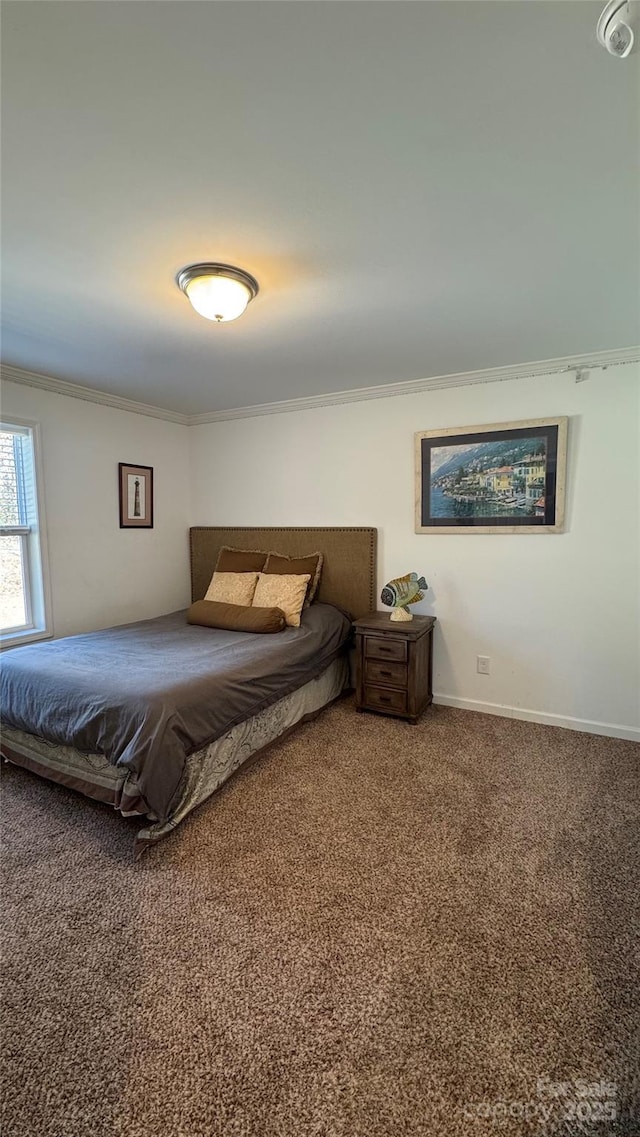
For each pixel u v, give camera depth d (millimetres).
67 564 3371
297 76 991
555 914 1603
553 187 1330
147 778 1866
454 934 1527
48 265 1712
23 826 2076
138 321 2193
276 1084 1121
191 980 1379
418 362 2854
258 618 3166
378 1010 1288
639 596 2803
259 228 1514
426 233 1551
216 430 4219
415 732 2980
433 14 873
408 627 3119
